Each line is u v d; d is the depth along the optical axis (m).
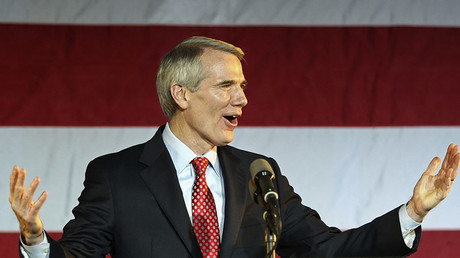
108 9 8.80
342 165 8.71
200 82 5.50
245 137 8.71
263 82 8.80
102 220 5.40
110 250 5.54
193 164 5.68
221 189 5.70
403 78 8.84
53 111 8.60
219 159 5.84
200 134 5.63
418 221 5.34
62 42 8.71
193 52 5.57
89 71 8.70
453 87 8.85
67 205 8.49
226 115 5.54
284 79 8.80
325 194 8.66
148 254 5.32
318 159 8.71
